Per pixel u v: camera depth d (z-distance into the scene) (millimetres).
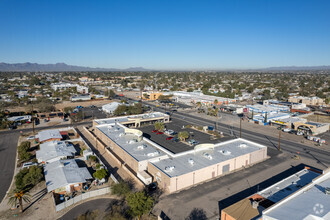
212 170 52625
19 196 39281
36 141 77562
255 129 98250
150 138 83312
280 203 33750
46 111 128125
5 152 69062
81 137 84312
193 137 85312
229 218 33750
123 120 98438
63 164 53656
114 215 36969
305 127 92562
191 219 38000
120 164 59531
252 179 52281
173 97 184125
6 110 126500
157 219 37719
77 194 45281
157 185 49375
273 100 169000
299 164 61094
